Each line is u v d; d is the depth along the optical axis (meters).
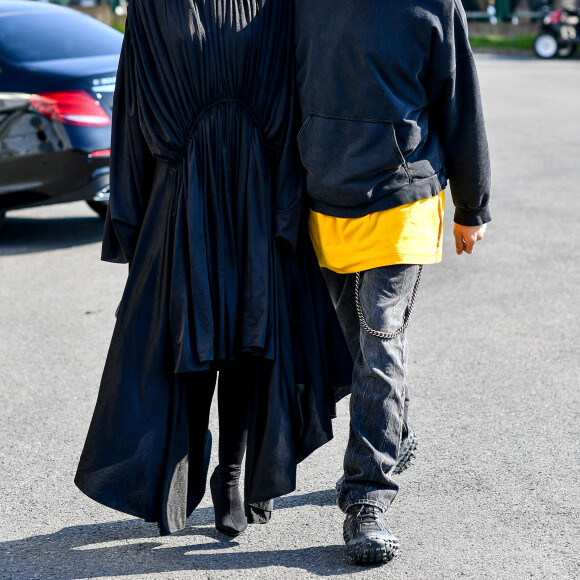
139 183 3.54
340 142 3.42
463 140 3.57
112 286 7.92
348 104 3.39
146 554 3.76
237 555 3.73
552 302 7.20
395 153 3.38
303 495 4.27
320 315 3.67
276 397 3.53
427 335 6.47
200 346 3.42
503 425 4.97
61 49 9.40
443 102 3.50
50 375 5.89
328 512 4.10
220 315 3.48
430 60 3.40
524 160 13.01
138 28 3.39
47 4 10.24
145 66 3.38
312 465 4.58
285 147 3.51
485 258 8.48
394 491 3.63
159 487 3.52
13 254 9.02
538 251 8.67
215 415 5.15
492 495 4.19
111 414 3.50
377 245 3.48
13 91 8.98
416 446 4.13
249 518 3.75
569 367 5.83
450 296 7.38
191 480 3.83
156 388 3.50
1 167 9.03
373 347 3.56
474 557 3.66
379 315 3.54
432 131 3.56
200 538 3.89
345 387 3.77
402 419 3.75
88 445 3.52
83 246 9.34
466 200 3.76
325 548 3.78
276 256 3.54
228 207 3.48
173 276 3.43
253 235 3.47
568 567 3.57
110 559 3.73
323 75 3.39
